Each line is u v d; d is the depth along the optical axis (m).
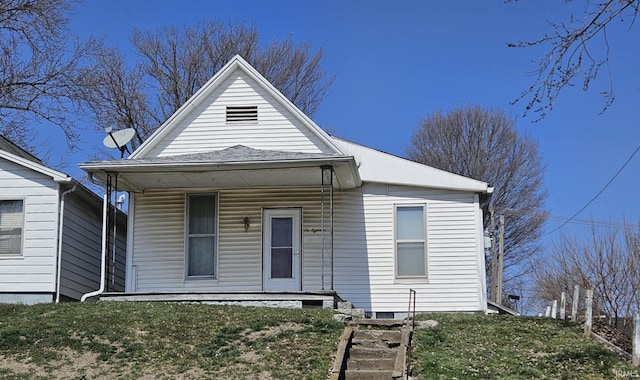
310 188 18.03
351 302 17.48
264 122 18.23
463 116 40.31
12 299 16.98
